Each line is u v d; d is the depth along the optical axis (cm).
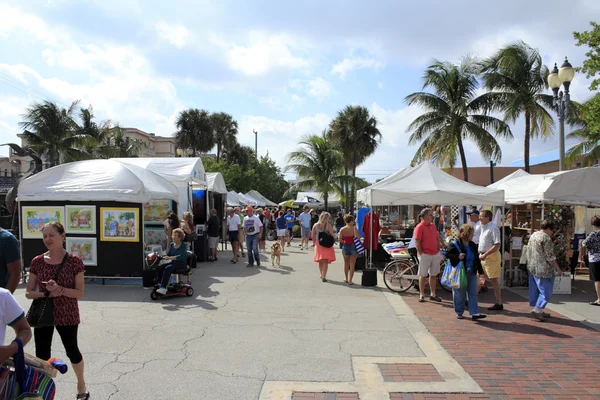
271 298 891
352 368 514
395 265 988
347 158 3681
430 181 1121
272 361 535
